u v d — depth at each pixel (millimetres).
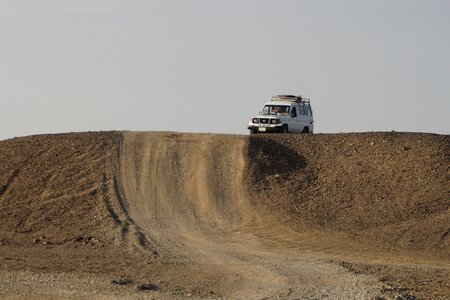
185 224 37469
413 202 39312
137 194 40750
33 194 40719
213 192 40969
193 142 46250
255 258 30406
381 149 45125
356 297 21031
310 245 33812
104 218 37656
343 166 43594
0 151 46062
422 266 29797
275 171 43125
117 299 20234
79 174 42531
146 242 33969
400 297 21219
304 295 21359
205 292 21766
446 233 35562
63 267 26859
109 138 46844
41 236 35312
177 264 28422
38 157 44719
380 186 41188
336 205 39406
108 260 29391
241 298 20766
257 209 39062
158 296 20766
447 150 44500
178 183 42000
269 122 51594
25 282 22969
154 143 46219
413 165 42875
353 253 32406
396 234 35562
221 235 35656
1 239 34688
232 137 46875
